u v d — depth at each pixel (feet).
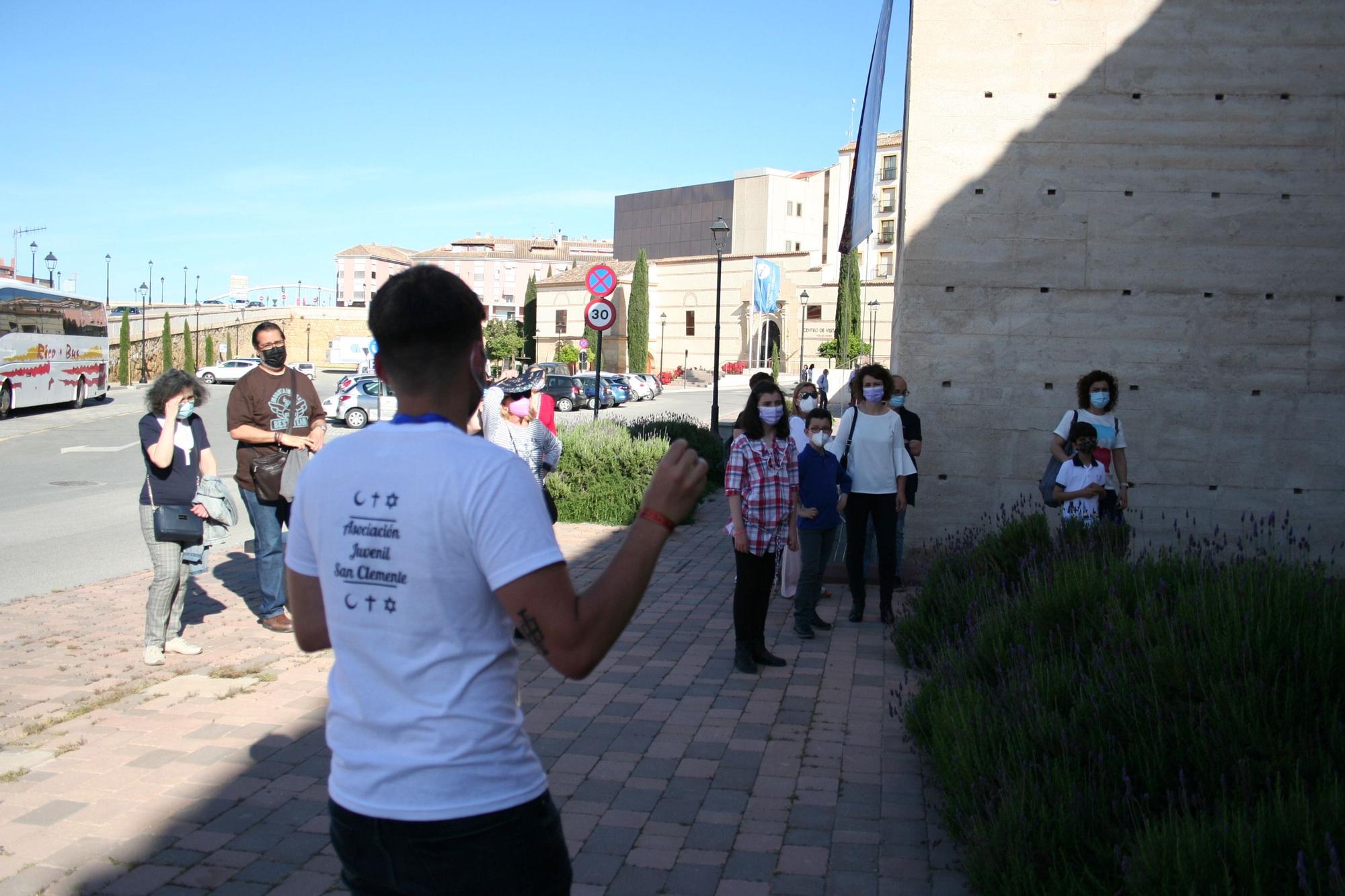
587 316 52.37
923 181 30.30
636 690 20.35
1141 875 9.81
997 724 13.71
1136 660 13.96
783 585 28.71
